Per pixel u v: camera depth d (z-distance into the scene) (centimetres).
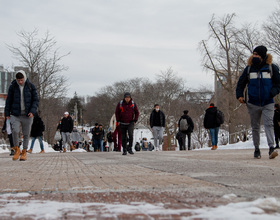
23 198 324
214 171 541
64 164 822
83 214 239
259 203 248
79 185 411
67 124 2130
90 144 5075
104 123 10125
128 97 1241
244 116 4816
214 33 3281
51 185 418
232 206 248
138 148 3362
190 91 7225
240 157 930
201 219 212
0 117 5978
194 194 318
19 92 921
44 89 2572
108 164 777
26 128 960
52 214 240
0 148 2420
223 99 4772
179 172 535
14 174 576
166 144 6153
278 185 378
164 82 6475
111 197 315
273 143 816
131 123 1253
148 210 245
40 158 1191
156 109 1797
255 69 792
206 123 1819
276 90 775
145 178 466
